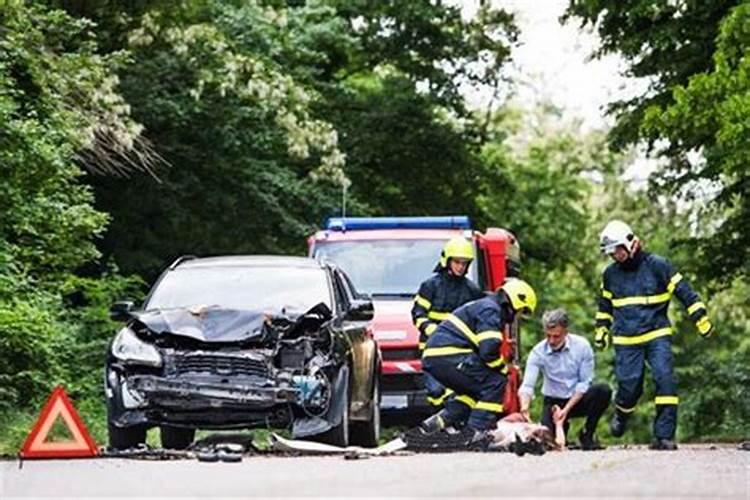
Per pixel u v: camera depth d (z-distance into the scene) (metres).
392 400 28.05
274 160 43.12
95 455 18.25
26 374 25.47
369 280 29.36
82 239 29.72
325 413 20.41
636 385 21.58
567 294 72.44
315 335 20.44
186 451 18.56
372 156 50.12
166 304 21.72
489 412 20.64
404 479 14.55
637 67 39.84
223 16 42.41
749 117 31.61
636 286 21.56
